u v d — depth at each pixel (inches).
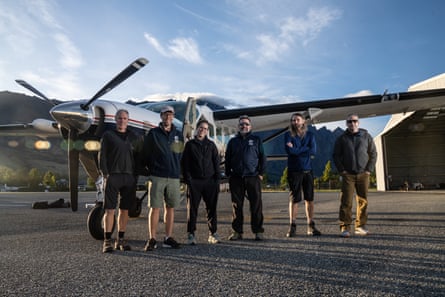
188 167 145.6
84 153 182.4
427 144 1011.9
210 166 145.2
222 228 190.2
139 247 136.3
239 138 153.6
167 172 134.5
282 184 1836.9
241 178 151.2
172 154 137.0
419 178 1016.9
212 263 105.3
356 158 154.7
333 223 198.5
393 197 471.2
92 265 104.4
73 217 268.2
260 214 147.2
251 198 148.1
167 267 101.0
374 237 145.5
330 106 346.0
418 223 182.9
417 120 788.0
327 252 117.8
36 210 345.1
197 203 143.8
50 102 204.5
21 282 86.1
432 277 85.9
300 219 220.5
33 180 2925.7
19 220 245.8
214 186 146.2
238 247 131.3
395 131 908.6
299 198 155.9
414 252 113.7
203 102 327.3
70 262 108.9
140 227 198.4
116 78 175.0
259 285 82.0
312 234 157.6
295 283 83.3
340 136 159.5
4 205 438.6
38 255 120.5
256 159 150.6
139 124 189.8
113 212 130.8
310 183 157.8
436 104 356.5
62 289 80.3
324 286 80.6
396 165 1035.9
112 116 177.0
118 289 80.0
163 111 139.3
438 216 211.8
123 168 133.5
